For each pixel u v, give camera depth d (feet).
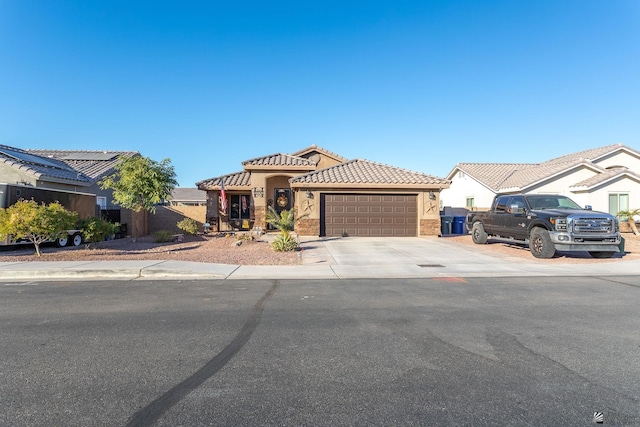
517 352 14.49
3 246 48.91
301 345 15.24
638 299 23.16
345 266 35.81
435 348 14.92
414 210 63.05
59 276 31.50
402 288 26.58
